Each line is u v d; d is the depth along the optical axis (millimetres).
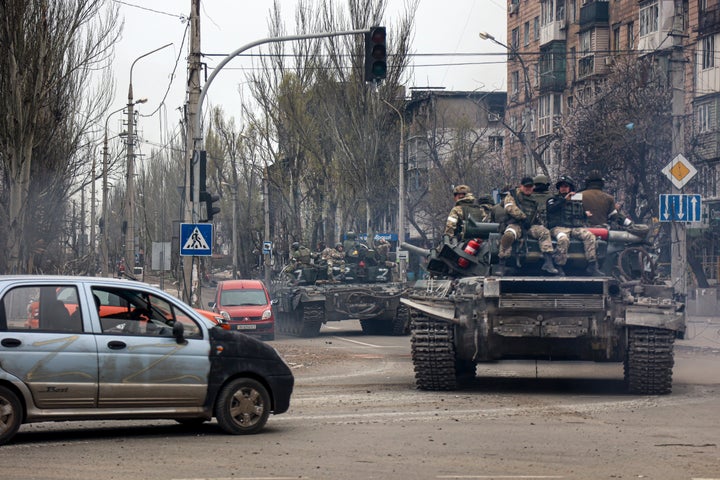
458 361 23703
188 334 14422
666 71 52375
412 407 17984
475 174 74188
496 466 11891
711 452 12945
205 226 31969
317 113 70125
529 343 19922
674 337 19797
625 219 21875
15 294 13562
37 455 12562
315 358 30172
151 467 11734
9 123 41781
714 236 57750
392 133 67750
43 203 45844
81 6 43188
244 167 89000
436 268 21828
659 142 51844
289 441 13852
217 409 14398
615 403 18516
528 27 87938
